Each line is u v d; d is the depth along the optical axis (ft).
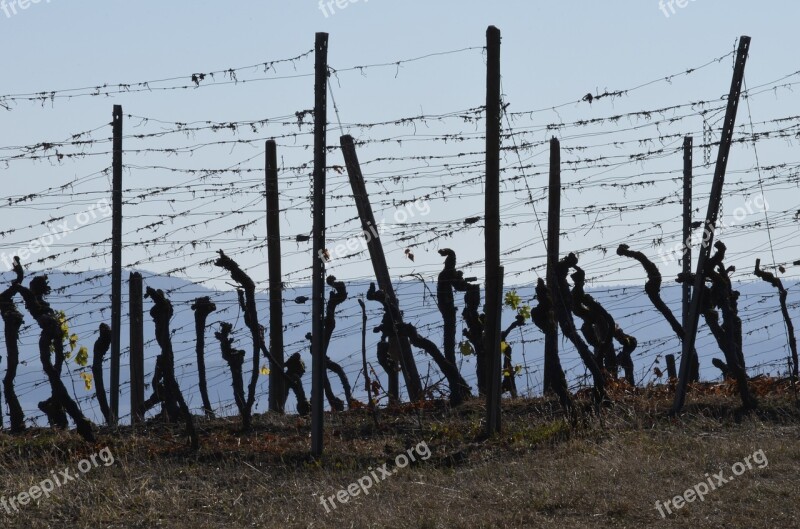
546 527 95.50
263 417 152.15
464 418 147.02
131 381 159.33
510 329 165.27
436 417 148.77
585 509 101.55
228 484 115.96
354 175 172.35
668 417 142.00
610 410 141.69
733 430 134.00
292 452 128.77
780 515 97.91
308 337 163.84
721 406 146.20
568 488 107.24
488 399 136.77
